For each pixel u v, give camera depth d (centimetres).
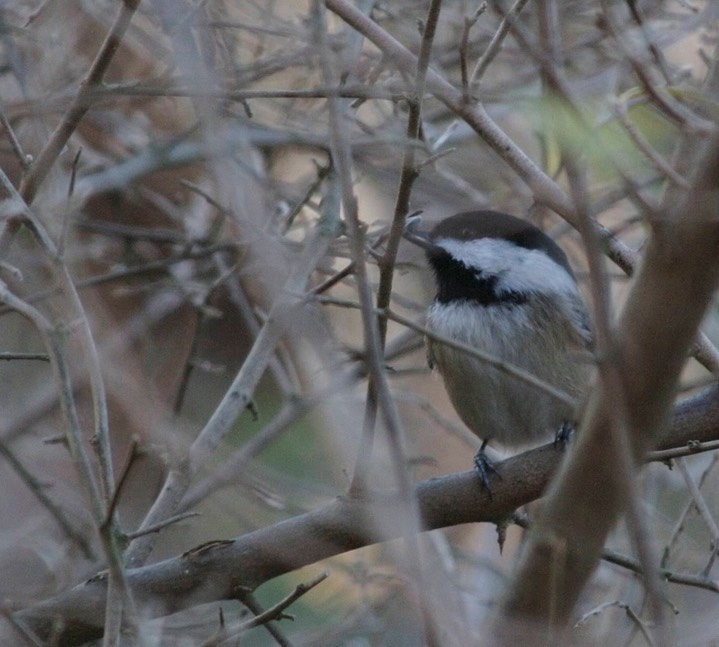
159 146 1052
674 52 1053
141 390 769
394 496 688
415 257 1080
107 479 604
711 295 440
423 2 1030
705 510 760
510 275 890
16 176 1067
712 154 432
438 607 491
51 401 1009
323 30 645
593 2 995
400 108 968
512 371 593
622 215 1072
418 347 1031
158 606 692
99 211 1177
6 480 947
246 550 700
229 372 1182
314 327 834
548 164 856
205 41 709
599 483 482
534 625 506
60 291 708
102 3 981
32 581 840
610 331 424
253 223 721
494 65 1061
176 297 1090
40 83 916
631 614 683
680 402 727
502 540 746
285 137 970
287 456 1111
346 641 888
